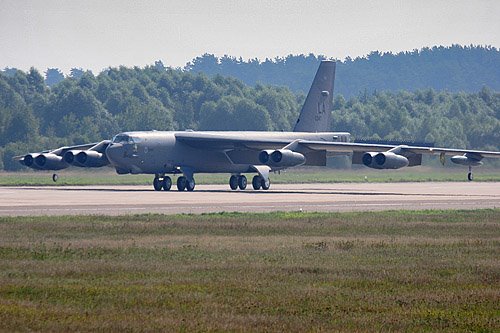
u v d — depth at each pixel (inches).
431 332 1962.4
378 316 2116.1
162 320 2017.7
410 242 3548.2
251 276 2640.3
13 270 2691.9
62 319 2014.0
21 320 1993.1
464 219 4571.9
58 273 2647.6
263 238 3609.7
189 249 3213.6
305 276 2659.9
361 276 2679.6
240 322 2017.7
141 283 2495.1
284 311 2154.3
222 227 3981.3
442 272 2775.6
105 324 1971.0
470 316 2130.9
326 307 2214.6
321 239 3612.2
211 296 2317.9
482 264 2950.3
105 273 2659.9
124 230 3801.7
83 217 4352.9
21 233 3646.7
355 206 5610.2
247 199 6240.2
